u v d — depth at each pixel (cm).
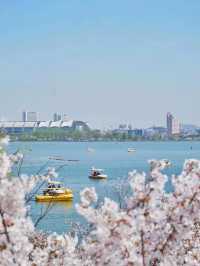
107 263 732
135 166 13750
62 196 6531
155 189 738
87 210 724
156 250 770
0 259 745
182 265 906
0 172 734
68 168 13238
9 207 731
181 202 771
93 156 19812
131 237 749
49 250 927
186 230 769
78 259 921
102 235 712
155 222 758
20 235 749
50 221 4522
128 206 741
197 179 779
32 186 762
